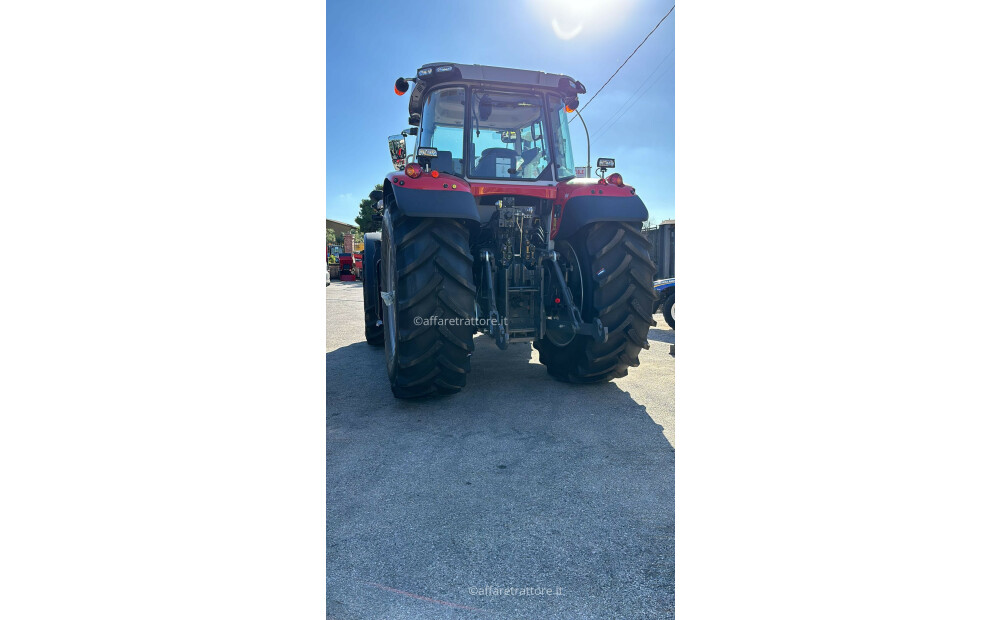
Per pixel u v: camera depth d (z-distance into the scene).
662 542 1.55
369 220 5.63
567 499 1.80
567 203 2.96
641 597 1.33
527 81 3.09
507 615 1.26
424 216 2.47
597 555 1.49
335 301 8.03
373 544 1.54
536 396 2.96
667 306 5.27
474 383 3.25
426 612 1.27
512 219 2.84
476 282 3.07
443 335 2.58
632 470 2.02
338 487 1.88
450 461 2.10
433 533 1.60
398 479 1.95
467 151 3.09
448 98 3.09
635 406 2.78
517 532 1.60
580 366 3.08
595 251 2.83
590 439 2.33
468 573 1.41
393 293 2.68
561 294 2.92
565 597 1.33
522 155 3.18
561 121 3.29
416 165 2.55
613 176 2.94
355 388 3.18
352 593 1.34
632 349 2.97
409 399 2.91
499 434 2.39
